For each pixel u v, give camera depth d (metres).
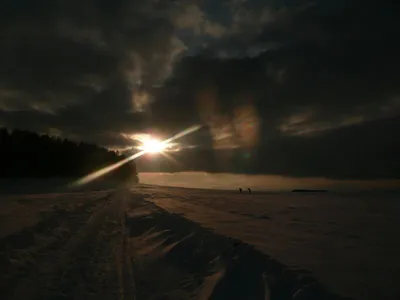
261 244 7.84
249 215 14.62
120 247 8.23
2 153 44.56
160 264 6.84
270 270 5.66
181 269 6.52
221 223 11.46
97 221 12.09
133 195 27.05
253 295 4.94
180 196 28.17
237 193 40.41
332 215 15.52
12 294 5.02
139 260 7.09
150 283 5.73
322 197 32.25
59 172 52.38
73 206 16.17
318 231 10.37
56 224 10.56
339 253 7.22
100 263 6.81
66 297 5.02
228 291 5.14
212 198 27.41
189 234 9.16
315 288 4.80
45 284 5.50
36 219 11.05
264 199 27.67
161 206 17.62
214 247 7.57
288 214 15.70
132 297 5.11
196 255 7.24
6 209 13.44
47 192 28.52
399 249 7.71
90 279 5.85
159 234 9.66
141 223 11.70
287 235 9.39
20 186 35.66
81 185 44.03
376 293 4.84
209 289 5.28
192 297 5.13
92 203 18.55
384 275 5.64
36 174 47.56
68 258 7.05
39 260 6.79
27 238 8.17
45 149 52.44
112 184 53.56
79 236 9.34
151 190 39.53
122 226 11.28
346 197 32.47
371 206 21.33
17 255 6.79
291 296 4.71
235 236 8.71
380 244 8.32
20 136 49.31
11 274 5.81
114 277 6.00
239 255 6.59
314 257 6.76
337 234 9.85
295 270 5.65
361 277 5.53
